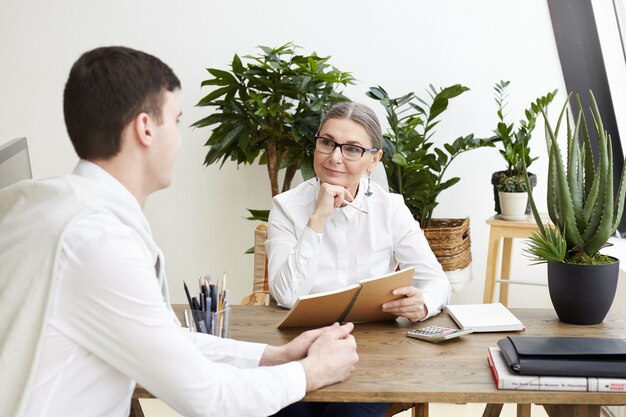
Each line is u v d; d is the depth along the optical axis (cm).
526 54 353
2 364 109
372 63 361
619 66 342
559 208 190
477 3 353
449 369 154
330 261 216
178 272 385
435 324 188
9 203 121
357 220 216
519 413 181
